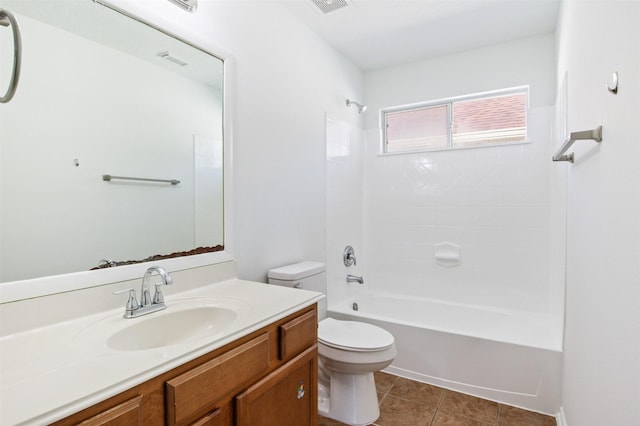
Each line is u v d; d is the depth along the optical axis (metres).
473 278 2.82
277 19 2.08
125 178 1.28
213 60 1.62
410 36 2.58
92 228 1.17
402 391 2.13
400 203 3.13
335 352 1.79
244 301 1.28
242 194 1.79
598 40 1.12
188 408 0.83
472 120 2.93
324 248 2.57
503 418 1.86
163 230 1.40
